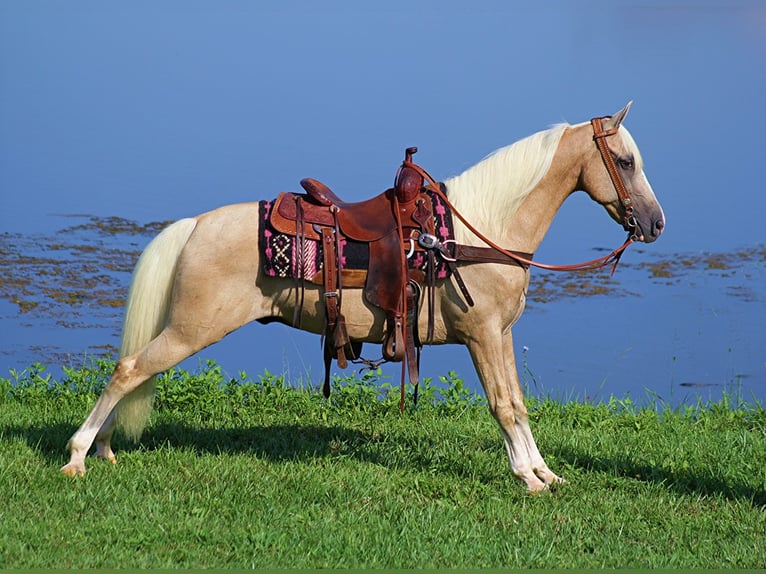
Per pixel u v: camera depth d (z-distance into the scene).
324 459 9.75
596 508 8.88
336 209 8.66
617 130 8.98
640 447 10.62
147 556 7.45
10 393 11.88
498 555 7.82
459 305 8.78
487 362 8.91
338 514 8.43
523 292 9.00
